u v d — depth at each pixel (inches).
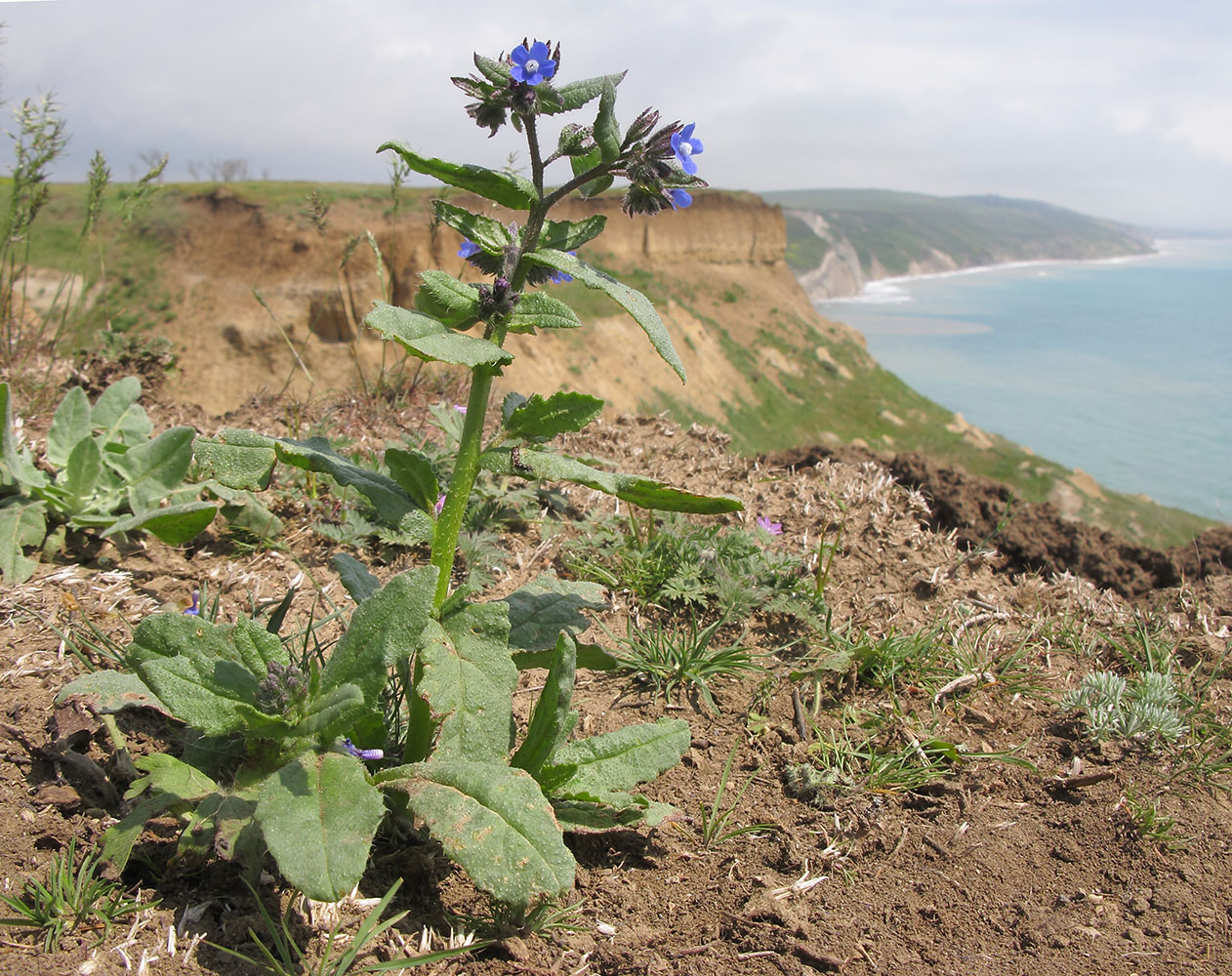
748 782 18.0
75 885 13.6
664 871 16.1
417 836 15.5
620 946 14.4
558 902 15.0
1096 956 14.6
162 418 33.3
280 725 13.9
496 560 23.7
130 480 22.9
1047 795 18.1
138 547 22.8
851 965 14.3
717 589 22.9
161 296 180.5
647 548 24.5
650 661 21.0
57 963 12.6
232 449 15.0
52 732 16.1
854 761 18.7
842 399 327.6
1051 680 21.7
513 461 15.1
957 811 17.7
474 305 15.0
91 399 34.4
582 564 24.0
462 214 15.4
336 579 22.6
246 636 14.4
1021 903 15.6
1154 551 28.8
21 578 20.4
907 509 29.7
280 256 183.6
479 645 14.9
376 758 14.4
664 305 295.4
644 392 227.9
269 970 12.9
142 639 14.1
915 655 21.5
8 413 21.7
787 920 14.9
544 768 15.1
